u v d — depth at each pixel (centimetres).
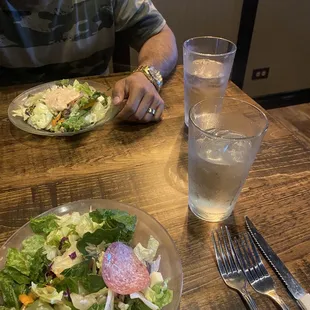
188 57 90
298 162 79
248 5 249
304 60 294
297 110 251
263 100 303
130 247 53
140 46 146
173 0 232
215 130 69
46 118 91
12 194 70
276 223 64
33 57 139
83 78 115
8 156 82
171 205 68
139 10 140
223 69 87
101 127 93
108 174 76
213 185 60
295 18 269
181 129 92
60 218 59
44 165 79
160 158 81
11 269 50
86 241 52
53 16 133
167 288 49
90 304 46
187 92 90
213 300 51
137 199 70
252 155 60
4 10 127
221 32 258
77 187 72
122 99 94
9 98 105
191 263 56
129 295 46
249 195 70
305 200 69
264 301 50
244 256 57
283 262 56
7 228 63
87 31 142
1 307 47
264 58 282
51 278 50
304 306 48
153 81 103
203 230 62
